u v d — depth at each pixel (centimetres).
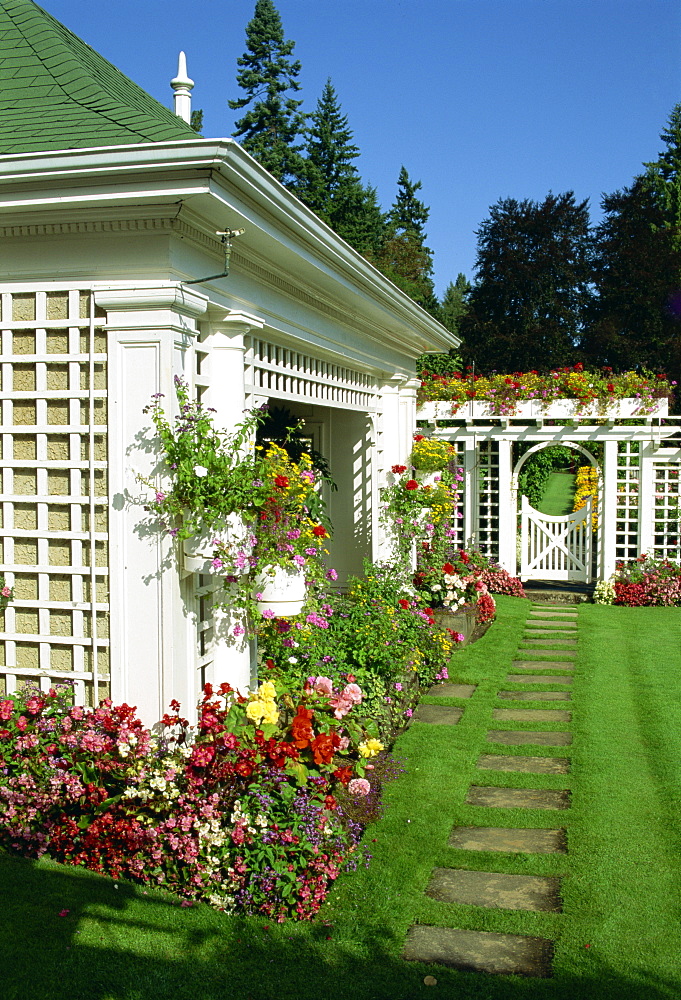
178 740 478
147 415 480
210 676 561
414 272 3853
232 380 563
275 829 436
